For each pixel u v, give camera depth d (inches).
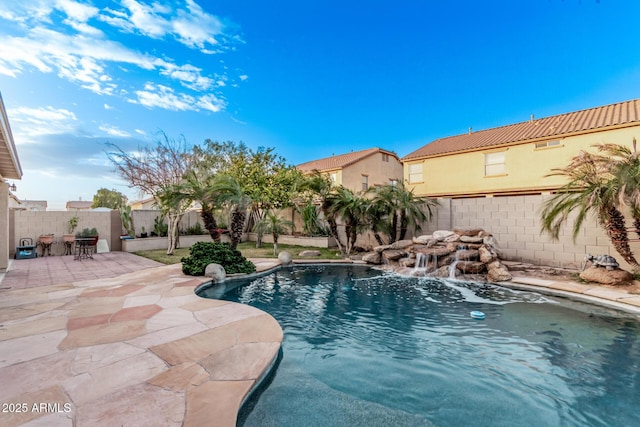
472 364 153.9
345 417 111.9
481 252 349.1
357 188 836.6
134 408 98.5
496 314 225.3
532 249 377.4
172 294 239.3
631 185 248.8
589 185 282.8
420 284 316.2
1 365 125.0
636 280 275.3
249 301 257.9
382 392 128.6
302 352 165.9
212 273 300.8
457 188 655.8
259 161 721.6
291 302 255.9
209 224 404.2
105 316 187.2
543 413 117.0
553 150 540.7
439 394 128.1
